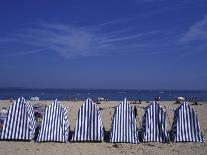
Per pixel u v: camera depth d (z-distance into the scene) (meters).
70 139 15.45
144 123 15.34
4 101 42.28
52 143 14.73
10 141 14.88
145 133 15.23
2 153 12.95
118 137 15.05
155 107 15.40
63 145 14.45
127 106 15.34
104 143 14.91
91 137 15.08
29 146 14.11
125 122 15.20
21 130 15.01
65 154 13.03
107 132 17.00
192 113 15.48
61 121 15.09
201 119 23.45
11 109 15.11
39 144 14.50
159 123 15.28
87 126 15.15
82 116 15.23
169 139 15.17
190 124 15.41
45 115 15.16
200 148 14.17
